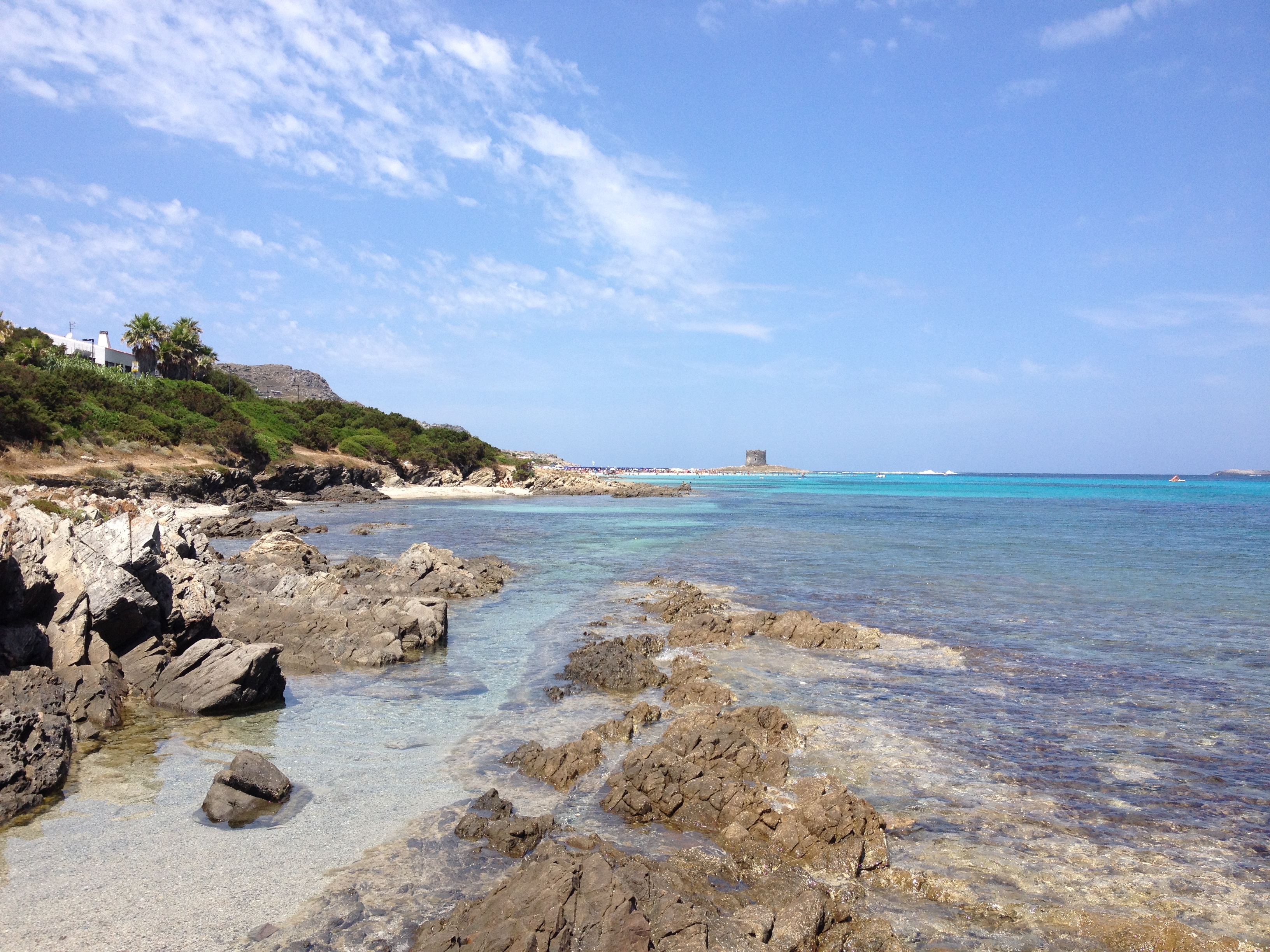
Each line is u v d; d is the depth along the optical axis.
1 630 13.43
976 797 10.83
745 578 32.28
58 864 8.30
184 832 9.17
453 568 28.92
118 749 11.95
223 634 18.38
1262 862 9.07
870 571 34.62
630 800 10.15
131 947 6.86
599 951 6.56
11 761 10.09
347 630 18.92
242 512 64.25
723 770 11.20
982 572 34.56
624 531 56.88
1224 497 138.62
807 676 17.16
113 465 62.84
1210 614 24.66
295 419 105.94
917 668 17.83
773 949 7.04
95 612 14.63
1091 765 12.02
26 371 66.19
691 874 8.45
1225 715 14.54
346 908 7.59
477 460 133.88
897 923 7.81
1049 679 16.95
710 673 17.22
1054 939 7.52
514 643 20.11
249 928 7.21
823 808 9.70
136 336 99.25
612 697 15.48
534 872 7.48
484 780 11.10
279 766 11.42
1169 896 8.29
